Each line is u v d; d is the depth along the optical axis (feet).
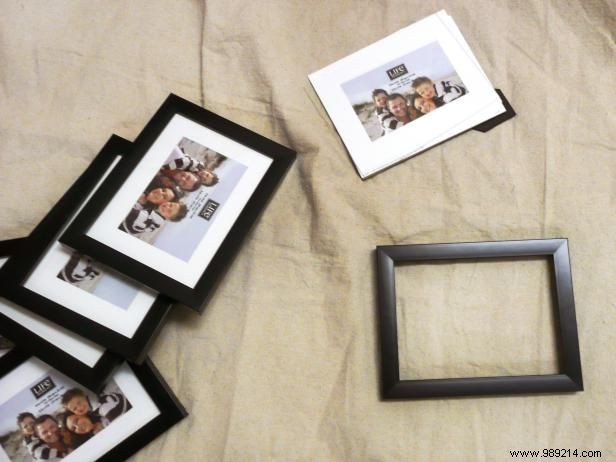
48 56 3.06
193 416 2.61
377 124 2.92
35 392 2.54
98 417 2.53
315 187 2.84
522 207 2.81
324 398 2.63
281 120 2.96
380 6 3.12
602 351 2.65
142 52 3.09
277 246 2.80
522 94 2.96
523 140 2.90
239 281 2.76
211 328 2.70
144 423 2.53
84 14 3.13
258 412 2.62
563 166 2.86
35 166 2.89
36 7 3.13
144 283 2.47
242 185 2.69
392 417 2.60
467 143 2.90
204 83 3.03
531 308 2.70
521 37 3.05
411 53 3.02
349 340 2.68
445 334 2.68
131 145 2.72
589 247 2.77
